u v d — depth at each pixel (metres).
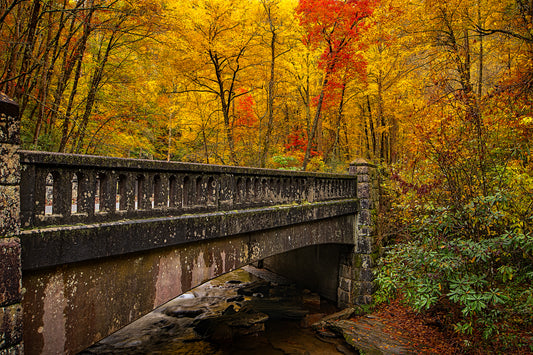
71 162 3.06
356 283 9.66
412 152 8.75
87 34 8.55
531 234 5.54
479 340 5.91
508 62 10.07
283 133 21.59
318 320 8.84
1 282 2.46
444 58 10.25
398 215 9.81
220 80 13.17
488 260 5.89
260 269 14.26
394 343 6.84
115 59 11.14
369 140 23.03
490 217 5.54
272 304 10.09
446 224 6.27
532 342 5.23
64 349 3.10
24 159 2.73
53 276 3.01
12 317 2.53
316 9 11.44
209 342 7.50
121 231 3.48
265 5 12.36
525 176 5.96
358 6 11.81
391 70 14.62
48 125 9.99
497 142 6.82
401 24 10.90
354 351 6.96
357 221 9.98
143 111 12.20
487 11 9.96
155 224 3.87
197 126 15.85
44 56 7.68
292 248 6.95
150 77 11.86
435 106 8.05
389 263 7.82
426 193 7.25
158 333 7.97
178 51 11.34
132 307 3.75
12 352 2.53
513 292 5.75
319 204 7.75
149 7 8.18
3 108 2.52
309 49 14.23
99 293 3.41
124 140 12.29
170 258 4.23
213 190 4.87
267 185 6.16
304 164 13.42
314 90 18.17
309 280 11.52
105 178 3.43
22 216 2.74
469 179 6.39
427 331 7.09
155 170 3.93
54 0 8.07
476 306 4.91
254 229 5.56
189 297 10.71
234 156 13.95
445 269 5.62
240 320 8.28
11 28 7.57
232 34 11.77
